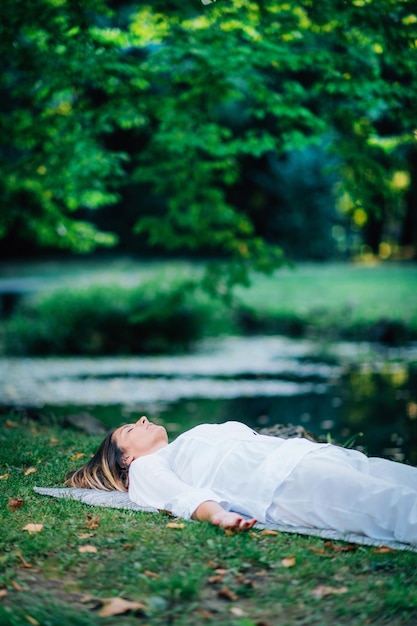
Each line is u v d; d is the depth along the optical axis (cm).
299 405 1095
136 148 3256
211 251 4116
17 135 1051
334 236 4347
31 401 1131
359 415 1016
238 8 875
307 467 423
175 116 1059
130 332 1708
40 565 368
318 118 1017
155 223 1377
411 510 397
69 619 312
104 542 396
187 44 898
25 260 3928
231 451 448
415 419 983
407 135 1028
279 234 4022
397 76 975
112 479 488
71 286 1948
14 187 1147
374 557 378
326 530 414
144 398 1159
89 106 1054
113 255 4066
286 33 895
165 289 1802
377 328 1961
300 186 3828
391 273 3638
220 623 311
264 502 427
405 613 320
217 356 1623
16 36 907
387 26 813
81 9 863
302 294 2805
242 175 3828
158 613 321
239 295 2745
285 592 342
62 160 1027
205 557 377
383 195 1066
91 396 1178
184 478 461
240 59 889
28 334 1684
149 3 883
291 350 1700
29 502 464
